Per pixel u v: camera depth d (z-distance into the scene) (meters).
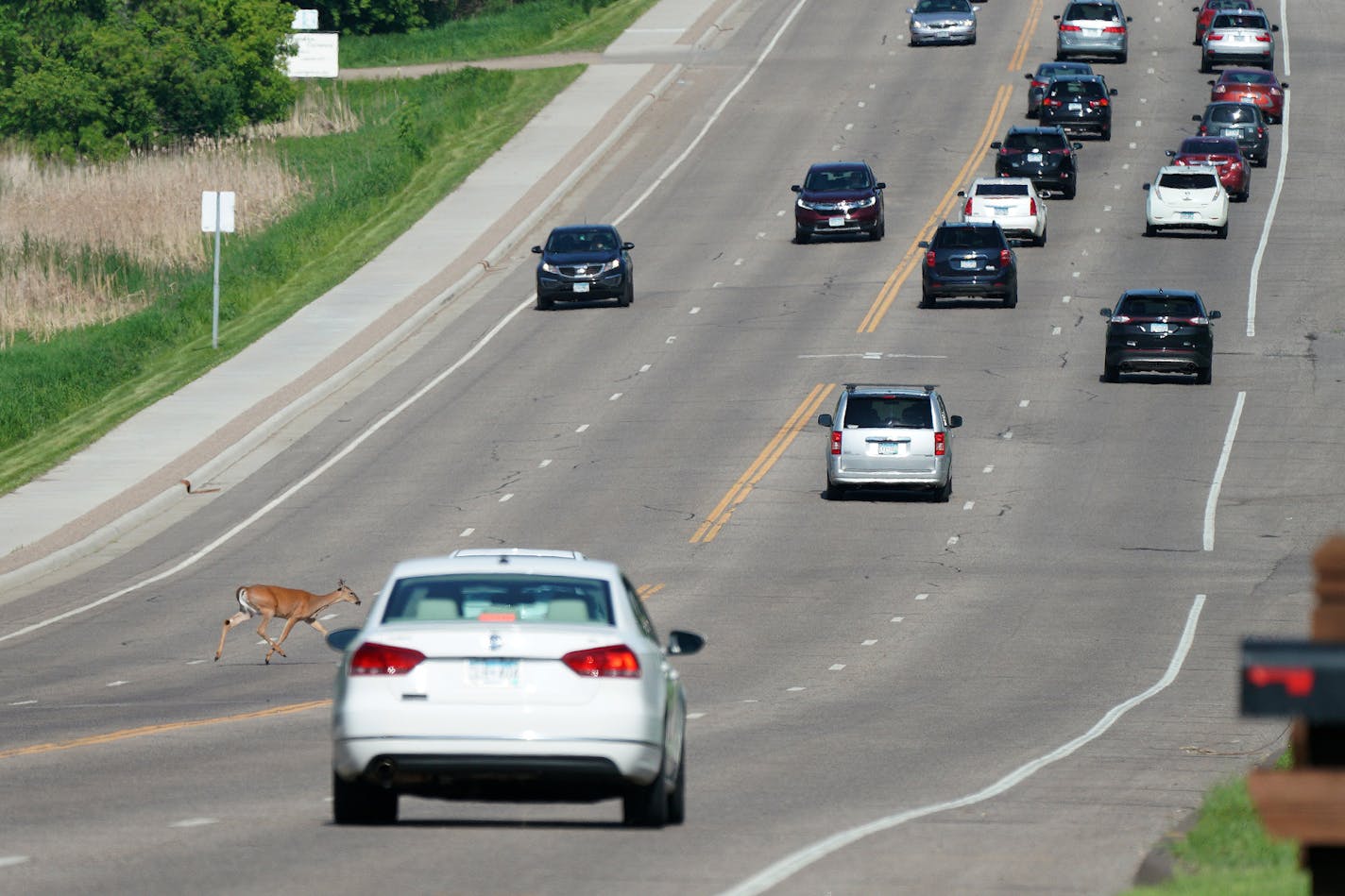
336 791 44.50
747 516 117.12
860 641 88.62
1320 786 23.75
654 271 190.12
